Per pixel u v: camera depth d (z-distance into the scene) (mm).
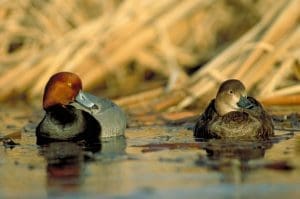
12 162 11422
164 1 18516
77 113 13742
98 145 12883
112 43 18844
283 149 11898
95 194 9391
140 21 18547
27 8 18484
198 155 11570
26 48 18844
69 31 18844
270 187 9523
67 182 10031
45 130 13766
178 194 9320
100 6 19312
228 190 9453
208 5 19109
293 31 16734
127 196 9273
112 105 14047
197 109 16500
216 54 18953
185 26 19547
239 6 19594
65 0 18844
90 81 18969
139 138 13477
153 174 10352
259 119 13312
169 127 14711
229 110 13477
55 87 13852
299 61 16922
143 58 19109
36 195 9422
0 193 9555
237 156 11414
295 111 15609
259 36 17016
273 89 16516
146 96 17328
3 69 19062
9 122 16000
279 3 17344
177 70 17719
